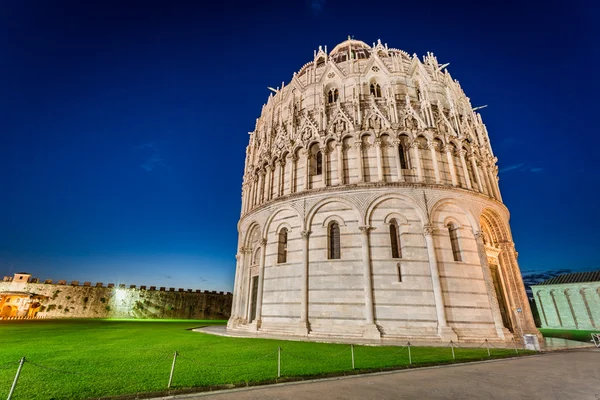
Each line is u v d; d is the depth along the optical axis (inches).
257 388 461.4
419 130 1346.0
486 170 1467.8
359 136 1337.4
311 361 644.7
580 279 2359.7
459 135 1393.9
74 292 2994.6
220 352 746.2
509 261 1346.0
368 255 1150.3
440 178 1291.8
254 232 1561.3
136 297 3181.6
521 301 1283.2
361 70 1573.6
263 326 1242.0
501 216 1387.8
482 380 509.7
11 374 506.3
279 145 1531.7
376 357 700.0
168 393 422.0
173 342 930.7
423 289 1098.7
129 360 633.6
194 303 3417.8
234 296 1606.8
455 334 1019.9
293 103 1555.1
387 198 1219.2
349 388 460.1
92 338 1031.6
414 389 453.4
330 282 1159.0
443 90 1556.3
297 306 1180.5
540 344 1080.2
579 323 2285.9
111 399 395.5
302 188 1365.7
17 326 1617.9
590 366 641.0
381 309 1082.7
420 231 1180.5
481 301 1130.0
